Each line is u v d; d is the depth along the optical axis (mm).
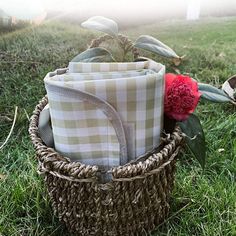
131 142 994
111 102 945
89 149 994
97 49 1146
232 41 2527
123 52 1183
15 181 1287
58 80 983
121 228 1049
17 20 2355
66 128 972
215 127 1583
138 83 933
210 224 1140
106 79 956
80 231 1067
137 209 1026
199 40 2551
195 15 3139
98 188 973
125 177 950
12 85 1876
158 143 1029
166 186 1074
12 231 1145
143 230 1084
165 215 1146
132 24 2875
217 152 1435
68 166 949
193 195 1242
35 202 1223
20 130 1605
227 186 1286
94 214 1020
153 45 1148
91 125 965
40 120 1073
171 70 2027
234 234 1099
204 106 1744
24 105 1746
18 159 1423
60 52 2148
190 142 1097
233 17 3225
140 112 967
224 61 2166
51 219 1189
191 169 1387
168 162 1005
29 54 2104
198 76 1997
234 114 1679
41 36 2324
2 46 2166
